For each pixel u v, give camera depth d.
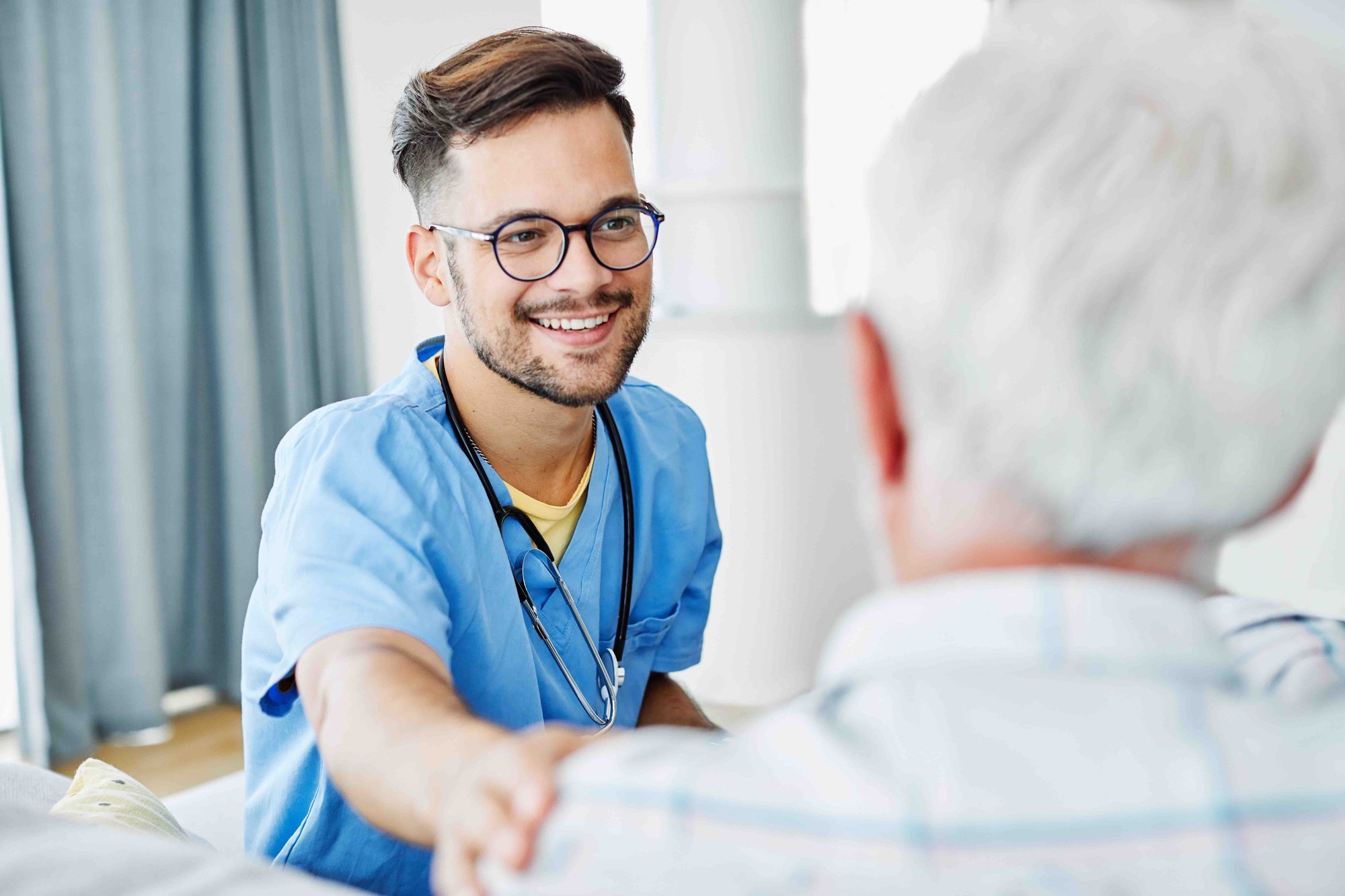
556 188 1.00
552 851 0.40
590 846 0.39
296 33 3.04
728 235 2.76
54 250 2.58
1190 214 0.37
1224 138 0.38
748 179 2.73
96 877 0.55
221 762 2.62
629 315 1.06
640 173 2.96
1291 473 0.39
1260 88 0.38
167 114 2.78
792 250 2.78
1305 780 0.36
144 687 2.74
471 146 1.00
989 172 0.39
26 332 2.55
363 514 0.94
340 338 3.19
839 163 2.80
